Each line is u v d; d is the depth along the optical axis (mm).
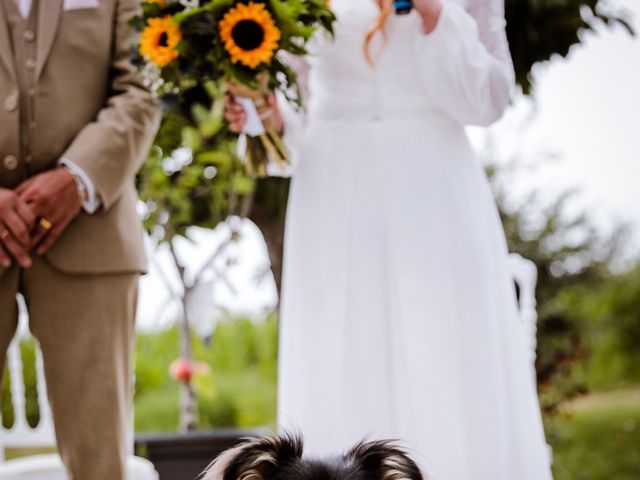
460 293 2910
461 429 2822
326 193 3031
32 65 2797
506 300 3002
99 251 2771
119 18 2953
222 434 4480
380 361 2941
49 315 2736
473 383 2859
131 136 2807
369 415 2922
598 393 8414
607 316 8031
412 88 2977
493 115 2941
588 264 6734
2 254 2637
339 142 3033
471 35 2844
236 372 7211
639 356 8297
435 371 2834
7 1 2801
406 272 2896
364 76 2998
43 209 2635
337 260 2977
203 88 3947
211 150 4555
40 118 2783
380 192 2975
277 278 4984
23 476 3436
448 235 2930
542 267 6277
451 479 2771
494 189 6156
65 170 2688
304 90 3197
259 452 2252
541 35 4363
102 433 2717
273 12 2684
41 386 3873
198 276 4348
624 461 7285
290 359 3062
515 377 2945
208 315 4199
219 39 2670
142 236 2969
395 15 2938
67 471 2756
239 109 3016
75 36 2850
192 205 4684
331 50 3020
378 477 2170
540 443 2930
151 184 4457
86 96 2859
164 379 6910
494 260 3006
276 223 4992
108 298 2787
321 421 2930
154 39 2686
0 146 2742
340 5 2994
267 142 3078
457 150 3004
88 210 2736
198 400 6562
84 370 2727
